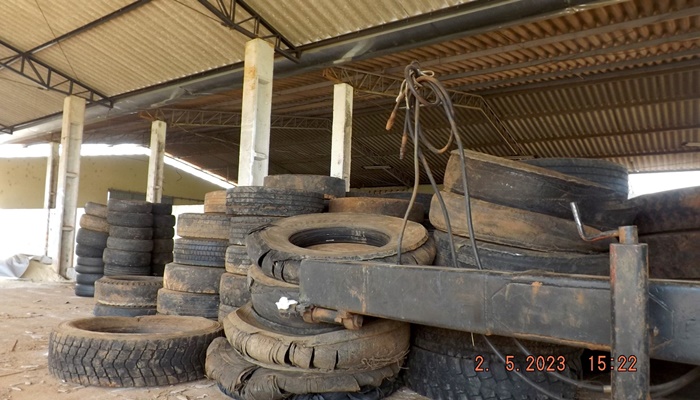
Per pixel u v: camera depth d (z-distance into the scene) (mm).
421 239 2938
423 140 2215
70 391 2908
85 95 12836
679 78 9516
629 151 12844
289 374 2604
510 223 2605
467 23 6895
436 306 1781
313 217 3723
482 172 2734
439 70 9445
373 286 2006
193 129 16703
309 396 2576
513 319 1578
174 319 3938
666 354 1311
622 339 1282
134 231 7172
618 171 3215
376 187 20312
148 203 7484
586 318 1419
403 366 3074
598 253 2609
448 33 7184
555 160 3164
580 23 7164
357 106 12797
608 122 11664
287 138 16703
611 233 1397
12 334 4570
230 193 4402
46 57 11094
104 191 19141
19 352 3859
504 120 12383
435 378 2830
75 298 7621
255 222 4195
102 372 2990
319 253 2791
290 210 4207
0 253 15945
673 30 7258
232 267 4188
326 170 19906
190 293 4676
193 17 8523
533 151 13773
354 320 2189
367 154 16469
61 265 11289
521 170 2625
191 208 19328
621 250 1301
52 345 3172
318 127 15086
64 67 11477
